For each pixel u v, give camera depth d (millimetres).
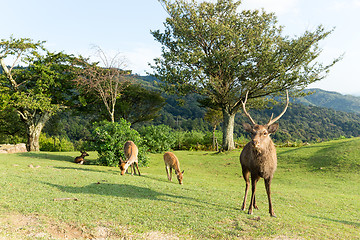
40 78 27062
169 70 27250
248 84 25969
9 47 24984
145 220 5398
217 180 15141
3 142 41406
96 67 27422
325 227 6105
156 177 12812
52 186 7594
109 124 17469
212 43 27922
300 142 30250
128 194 7574
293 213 7160
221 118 36781
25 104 24703
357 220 7363
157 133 26375
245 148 6844
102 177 9938
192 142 35656
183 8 27688
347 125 116812
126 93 35281
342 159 18203
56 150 45594
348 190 12758
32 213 5148
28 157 17438
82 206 5898
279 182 14922
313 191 11852
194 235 4949
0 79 26406
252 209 6891
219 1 28062
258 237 5023
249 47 26047
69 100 30203
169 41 29344
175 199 7488
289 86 26312
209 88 27234
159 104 38000
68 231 4648
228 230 5238
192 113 103812
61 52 30031
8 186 7031
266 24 27812
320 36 25156
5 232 4250
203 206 6914
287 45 25469
